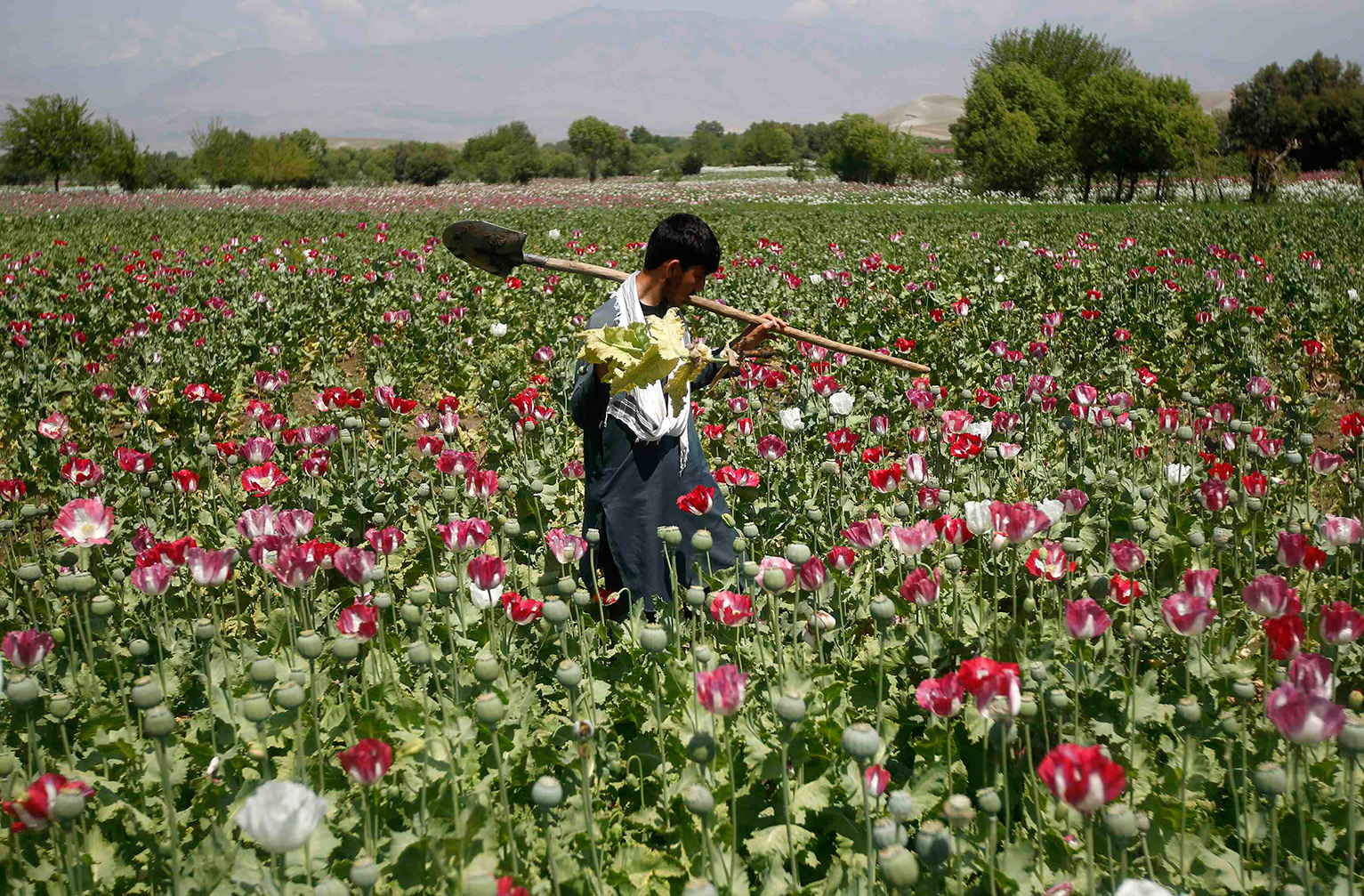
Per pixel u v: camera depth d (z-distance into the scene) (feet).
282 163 255.70
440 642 12.39
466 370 31.78
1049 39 262.67
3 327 41.06
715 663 10.96
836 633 12.26
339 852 8.68
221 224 112.88
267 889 7.94
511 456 20.90
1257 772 7.52
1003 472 18.07
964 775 9.32
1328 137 213.25
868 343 33.99
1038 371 27.78
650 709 10.54
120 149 241.55
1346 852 8.61
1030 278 46.19
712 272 13.07
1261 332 32.81
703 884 6.25
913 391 20.27
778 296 42.01
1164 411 16.99
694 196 174.81
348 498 17.46
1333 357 30.17
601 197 171.83
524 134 348.18
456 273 50.06
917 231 84.89
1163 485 17.44
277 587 14.83
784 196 175.52
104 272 54.80
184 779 9.99
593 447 13.25
